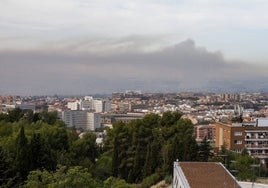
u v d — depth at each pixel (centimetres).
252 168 7300
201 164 5538
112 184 5359
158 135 9194
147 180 7644
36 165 7275
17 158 7144
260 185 6303
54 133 9275
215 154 8594
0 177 6025
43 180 4584
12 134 9556
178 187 5106
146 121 9569
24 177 7069
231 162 7712
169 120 9488
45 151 7556
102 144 11481
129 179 8875
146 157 8531
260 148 12100
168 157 7950
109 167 9350
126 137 9419
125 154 9294
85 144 10088
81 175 4322
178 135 8706
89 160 9444
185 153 7900
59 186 4203
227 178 4756
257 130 12119
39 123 10694
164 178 7581
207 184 4434
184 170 5097
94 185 4406
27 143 7331
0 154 6266
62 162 7644
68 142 9512
